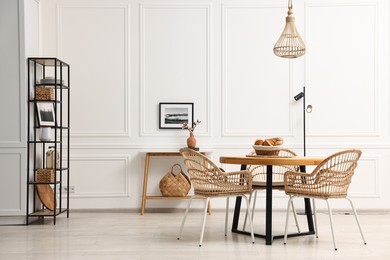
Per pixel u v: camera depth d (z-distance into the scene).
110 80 6.39
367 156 6.34
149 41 6.42
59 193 6.23
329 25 6.39
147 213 6.15
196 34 6.43
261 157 4.36
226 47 6.41
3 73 5.38
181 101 6.41
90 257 3.85
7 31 5.38
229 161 4.38
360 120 6.37
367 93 6.38
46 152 5.77
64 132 6.34
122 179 6.36
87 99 6.38
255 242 4.39
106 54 6.40
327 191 4.11
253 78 6.41
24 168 5.36
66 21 6.38
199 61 6.42
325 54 6.38
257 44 6.41
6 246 4.25
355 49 6.38
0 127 5.38
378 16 6.38
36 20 5.84
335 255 3.91
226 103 6.40
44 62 5.64
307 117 6.37
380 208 6.34
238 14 6.41
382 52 6.38
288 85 6.39
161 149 6.36
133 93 6.40
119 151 6.36
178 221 5.53
